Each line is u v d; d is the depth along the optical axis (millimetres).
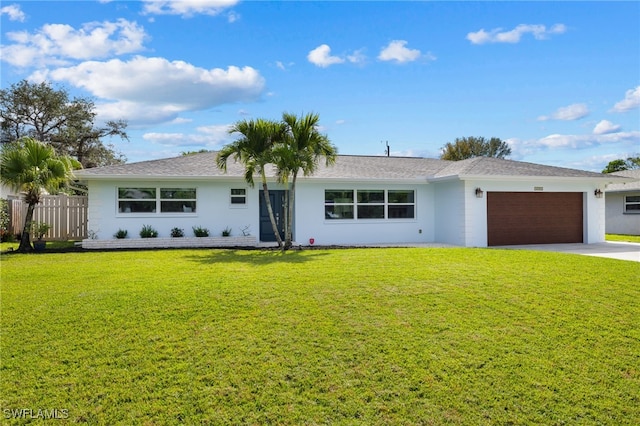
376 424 3613
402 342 5176
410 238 17828
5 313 6094
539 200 17016
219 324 5699
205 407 3834
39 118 32125
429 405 3891
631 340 5340
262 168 13625
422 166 19891
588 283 8031
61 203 16906
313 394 4051
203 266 10047
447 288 7594
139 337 5266
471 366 4605
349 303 6645
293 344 5098
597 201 17703
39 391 4062
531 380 4336
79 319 5859
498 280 8258
